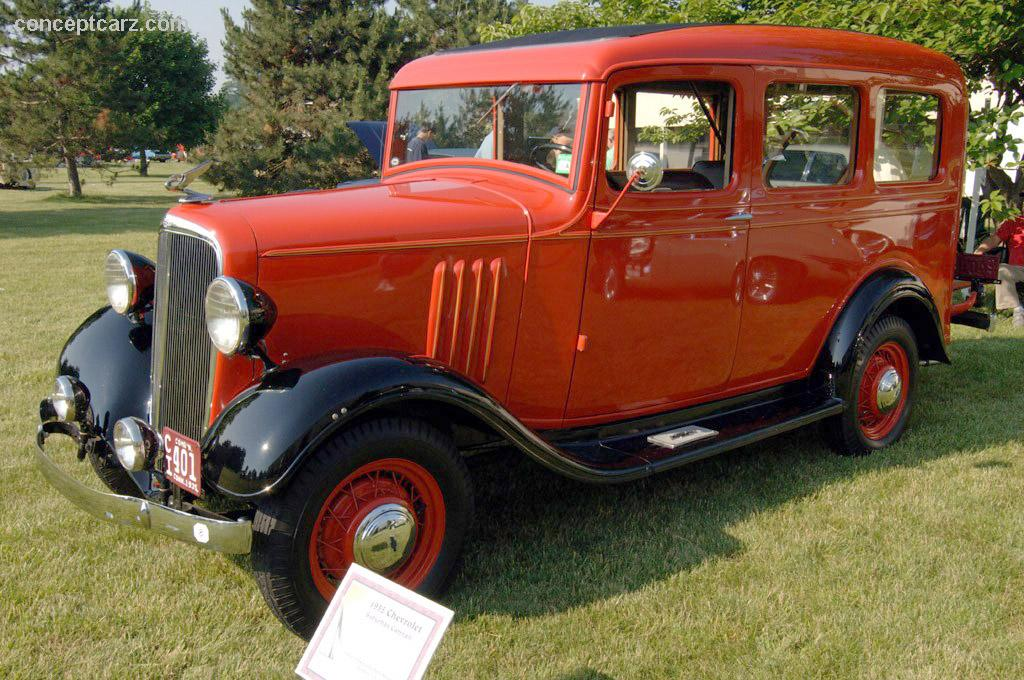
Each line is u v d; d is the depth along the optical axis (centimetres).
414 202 329
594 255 340
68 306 813
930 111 458
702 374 392
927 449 457
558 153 341
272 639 285
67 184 3741
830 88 400
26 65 2650
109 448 332
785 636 285
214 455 265
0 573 319
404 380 274
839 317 435
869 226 434
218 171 2556
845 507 384
